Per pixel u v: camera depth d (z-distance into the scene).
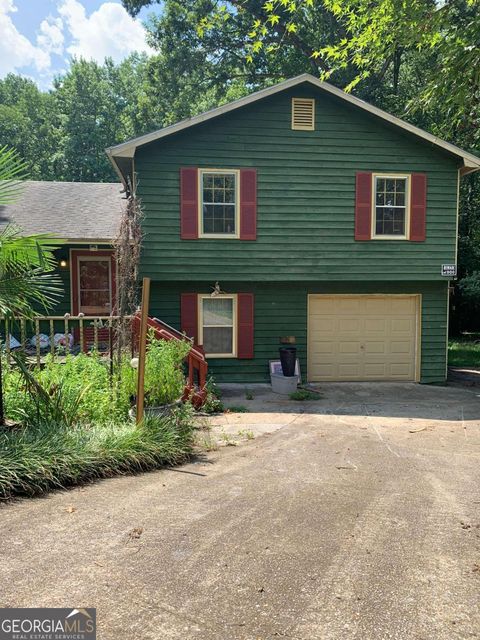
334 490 3.92
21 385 4.98
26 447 3.83
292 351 9.66
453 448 5.57
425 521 3.32
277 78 20.95
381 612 2.24
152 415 5.05
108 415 5.18
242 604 2.28
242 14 19.25
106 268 11.61
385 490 3.97
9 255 4.18
